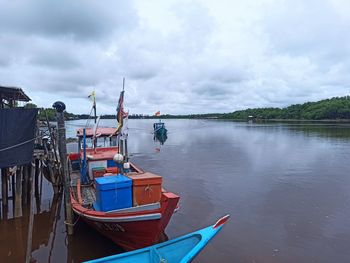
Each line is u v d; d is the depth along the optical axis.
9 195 15.56
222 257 9.47
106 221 8.86
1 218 12.52
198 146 39.00
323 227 11.77
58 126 10.71
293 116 150.25
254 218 12.71
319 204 14.42
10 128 11.20
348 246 10.23
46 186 18.22
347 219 12.56
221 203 14.70
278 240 10.67
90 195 11.69
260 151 33.00
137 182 9.34
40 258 9.47
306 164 24.61
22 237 10.89
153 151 34.25
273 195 15.94
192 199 15.34
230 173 21.41
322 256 9.59
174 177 20.31
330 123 107.88
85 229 11.41
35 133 11.79
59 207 14.23
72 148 34.03
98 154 13.84
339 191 16.56
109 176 10.02
